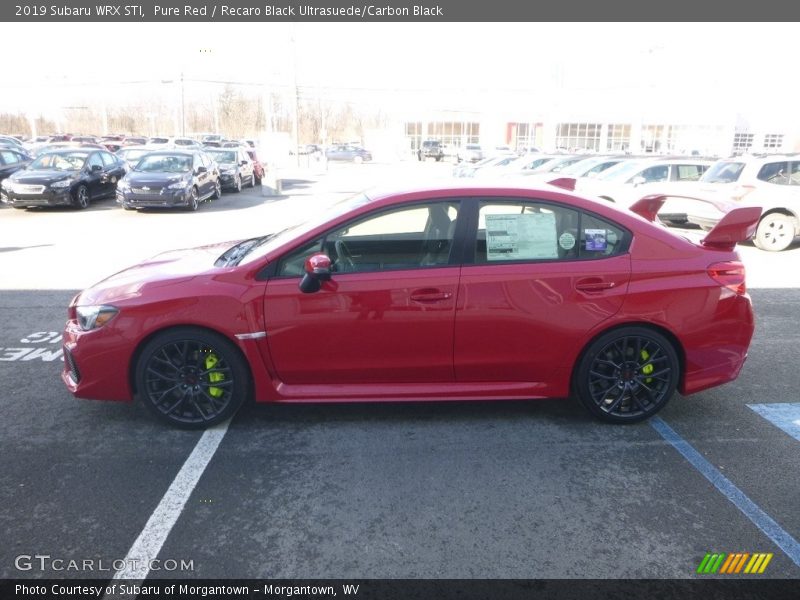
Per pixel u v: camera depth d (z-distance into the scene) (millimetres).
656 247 3885
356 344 3752
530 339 3801
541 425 4016
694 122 56781
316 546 2809
